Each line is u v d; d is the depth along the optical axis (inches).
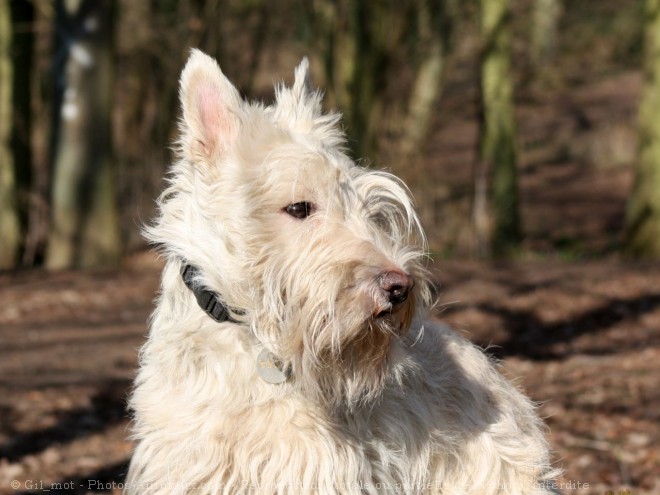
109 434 359.6
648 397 407.5
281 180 157.9
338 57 773.3
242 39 815.7
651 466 317.4
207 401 157.0
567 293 627.2
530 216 1032.8
